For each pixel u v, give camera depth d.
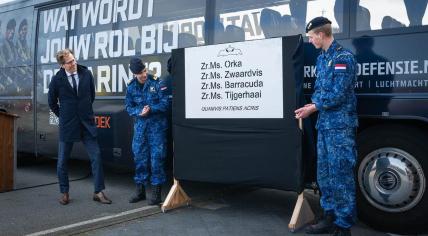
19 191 6.99
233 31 5.77
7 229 5.07
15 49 8.90
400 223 4.71
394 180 4.72
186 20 6.26
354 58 4.28
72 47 7.82
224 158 5.27
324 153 4.47
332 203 4.59
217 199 6.31
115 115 7.00
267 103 4.95
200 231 4.94
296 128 4.77
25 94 8.64
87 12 7.61
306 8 5.18
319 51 5.01
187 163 5.56
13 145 7.04
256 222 5.24
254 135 5.05
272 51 4.89
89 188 7.14
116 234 4.88
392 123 4.81
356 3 4.85
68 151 6.10
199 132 5.44
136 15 6.88
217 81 5.28
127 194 6.66
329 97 4.24
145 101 5.71
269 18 5.46
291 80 4.79
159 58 6.55
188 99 5.51
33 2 8.60
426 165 4.56
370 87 4.74
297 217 4.83
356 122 4.36
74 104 5.99
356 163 4.80
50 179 7.97
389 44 4.64
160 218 5.43
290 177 4.83
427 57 4.45
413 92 4.52
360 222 5.16
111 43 7.19
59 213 5.70
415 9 4.54
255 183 5.07
